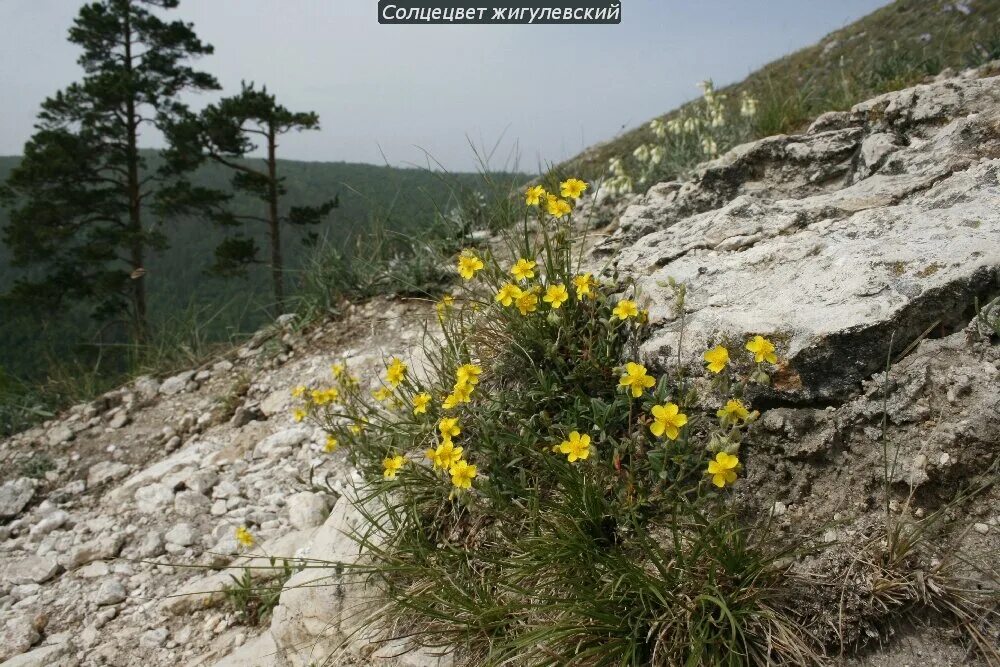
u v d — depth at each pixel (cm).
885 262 232
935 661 171
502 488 235
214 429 437
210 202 1730
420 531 240
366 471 274
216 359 525
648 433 232
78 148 1742
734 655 174
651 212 409
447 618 210
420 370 359
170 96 1864
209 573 311
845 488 204
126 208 1867
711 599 178
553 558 200
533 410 254
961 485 193
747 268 270
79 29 1808
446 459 221
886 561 186
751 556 189
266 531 328
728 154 412
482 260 295
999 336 202
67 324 1808
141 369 541
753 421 203
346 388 304
